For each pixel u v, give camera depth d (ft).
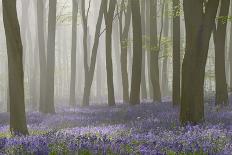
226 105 66.39
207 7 40.60
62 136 26.81
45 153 19.45
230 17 60.23
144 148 20.49
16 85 39.45
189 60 40.93
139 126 39.93
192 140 25.25
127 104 92.07
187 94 40.98
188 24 40.78
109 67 93.91
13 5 38.14
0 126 51.60
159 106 72.90
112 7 95.96
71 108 89.86
